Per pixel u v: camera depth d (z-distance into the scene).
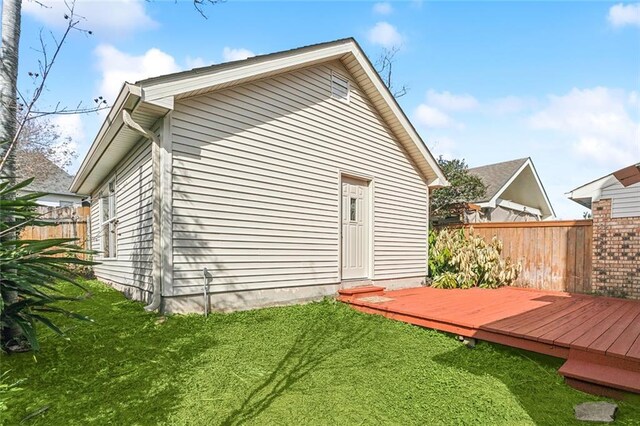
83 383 2.79
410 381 3.29
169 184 4.52
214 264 4.93
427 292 7.46
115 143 5.73
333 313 5.44
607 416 2.67
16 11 3.50
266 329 4.44
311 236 6.25
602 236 7.77
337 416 2.61
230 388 2.93
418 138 8.29
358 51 6.89
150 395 2.71
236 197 5.21
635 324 4.53
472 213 13.00
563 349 3.63
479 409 2.81
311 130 6.32
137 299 5.54
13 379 2.72
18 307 2.84
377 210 7.71
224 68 4.88
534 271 8.92
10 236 3.35
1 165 2.99
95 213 9.48
